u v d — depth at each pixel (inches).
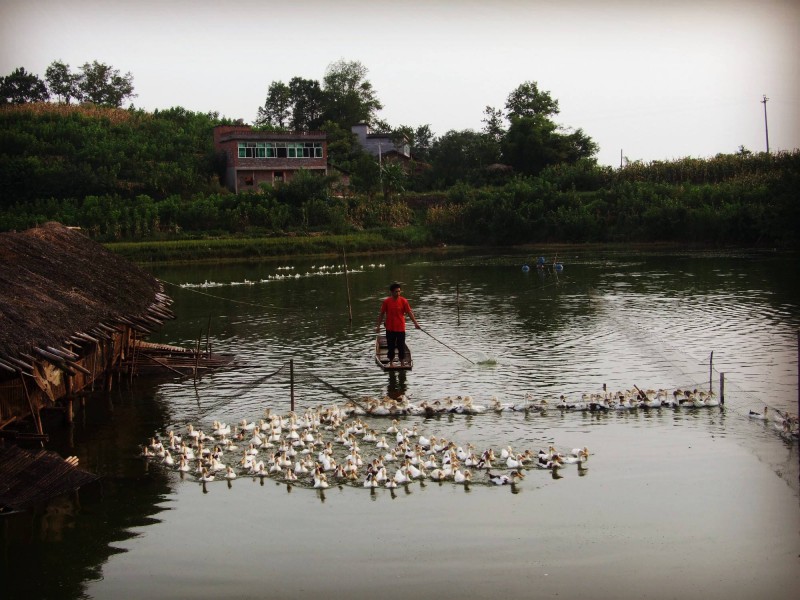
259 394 968.9
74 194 3294.8
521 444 761.0
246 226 3184.1
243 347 1257.4
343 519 618.5
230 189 3636.8
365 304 1708.9
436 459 721.0
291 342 1293.1
